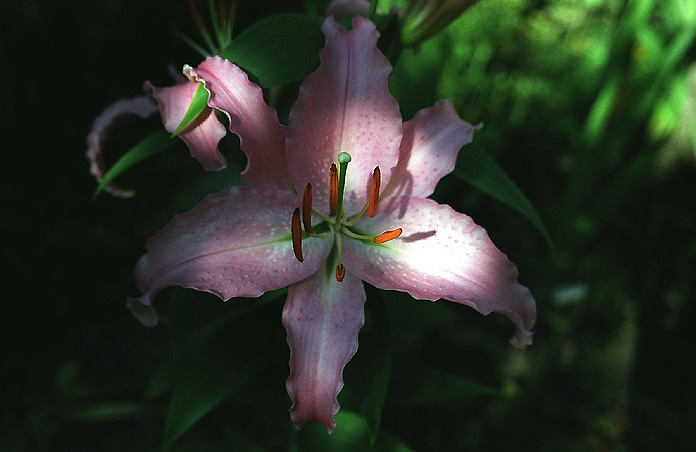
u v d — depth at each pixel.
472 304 0.36
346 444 0.44
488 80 1.28
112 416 0.87
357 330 0.37
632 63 0.94
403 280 0.38
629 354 1.00
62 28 1.27
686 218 1.05
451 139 0.39
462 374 0.96
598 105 0.92
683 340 0.95
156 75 1.29
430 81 0.75
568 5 1.33
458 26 1.25
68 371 0.88
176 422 0.39
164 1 1.34
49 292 1.02
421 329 0.46
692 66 1.04
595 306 1.04
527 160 1.22
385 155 0.38
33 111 1.20
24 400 0.90
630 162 1.09
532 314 0.37
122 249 1.07
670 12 1.09
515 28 1.32
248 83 0.36
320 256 0.38
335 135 0.38
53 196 1.12
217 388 0.40
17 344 0.96
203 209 0.36
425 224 0.39
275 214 0.37
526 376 0.98
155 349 0.97
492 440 0.91
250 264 0.37
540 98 1.28
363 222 0.39
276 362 0.45
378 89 0.38
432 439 0.91
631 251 1.08
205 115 0.36
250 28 0.38
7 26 1.21
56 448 0.86
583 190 0.95
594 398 0.95
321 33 0.38
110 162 1.11
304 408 0.35
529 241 1.07
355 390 0.40
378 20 0.39
